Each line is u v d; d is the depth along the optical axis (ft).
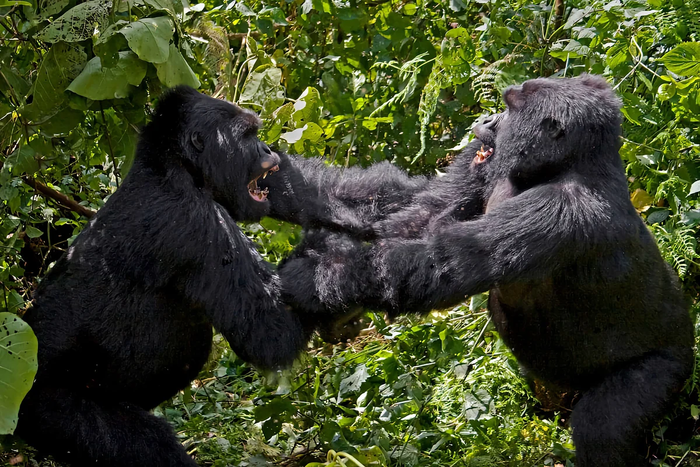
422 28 40.65
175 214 25.04
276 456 29.04
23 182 31.65
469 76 36.40
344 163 39.24
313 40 40.65
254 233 37.32
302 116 32.73
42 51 28.94
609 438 25.46
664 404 26.08
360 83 41.09
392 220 28.86
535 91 26.78
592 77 27.07
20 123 28.04
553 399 31.14
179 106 26.21
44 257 35.22
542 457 28.45
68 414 24.40
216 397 32.96
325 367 31.81
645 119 33.06
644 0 34.35
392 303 25.43
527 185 27.30
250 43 36.27
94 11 25.54
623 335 26.61
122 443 24.40
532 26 38.11
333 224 28.68
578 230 24.81
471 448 28.55
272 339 25.23
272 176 28.91
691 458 27.53
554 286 26.50
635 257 25.98
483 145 28.55
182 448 25.35
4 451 26.43
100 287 25.53
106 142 30.73
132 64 26.18
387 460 26.94
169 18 27.55
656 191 33.01
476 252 25.02
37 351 23.84
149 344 25.95
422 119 36.24
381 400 30.32
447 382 30.42
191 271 25.23
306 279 25.81
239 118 26.61
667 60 30.86
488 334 33.14
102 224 25.88
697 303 31.24
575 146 25.73
